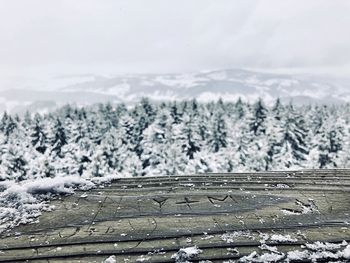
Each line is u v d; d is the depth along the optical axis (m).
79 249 2.91
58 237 3.12
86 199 4.02
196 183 4.50
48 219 3.50
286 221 3.39
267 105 56.22
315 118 61.53
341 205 3.78
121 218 3.49
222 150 46.66
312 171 5.05
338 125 44.75
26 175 37.91
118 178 4.76
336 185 4.43
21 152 39.00
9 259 2.78
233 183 4.49
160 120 53.78
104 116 62.03
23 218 3.52
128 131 52.19
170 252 2.86
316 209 3.68
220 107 63.00
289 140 47.62
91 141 50.66
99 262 2.72
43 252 2.87
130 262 2.71
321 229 3.24
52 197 4.11
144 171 41.69
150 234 3.15
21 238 3.12
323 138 44.78
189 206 3.77
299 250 2.88
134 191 4.26
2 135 46.31
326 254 2.81
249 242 3.00
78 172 38.38
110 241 3.04
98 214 3.60
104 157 40.47
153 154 43.59
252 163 41.12
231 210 3.66
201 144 45.00
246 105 65.56
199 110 59.69
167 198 4.01
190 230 3.21
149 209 3.71
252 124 55.06
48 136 48.28
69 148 40.19
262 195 4.07
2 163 37.88
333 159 42.06
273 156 42.66
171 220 3.43
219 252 2.85
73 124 51.47
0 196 4.08
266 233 3.16
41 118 48.91
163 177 4.78
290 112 48.66
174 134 45.34
